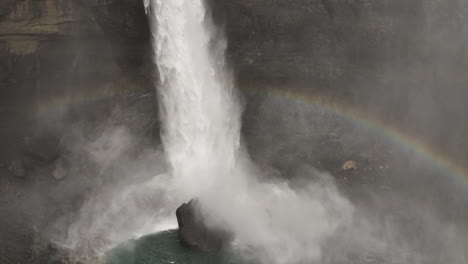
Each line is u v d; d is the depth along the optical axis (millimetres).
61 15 27562
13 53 27797
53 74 29016
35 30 27500
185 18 29562
